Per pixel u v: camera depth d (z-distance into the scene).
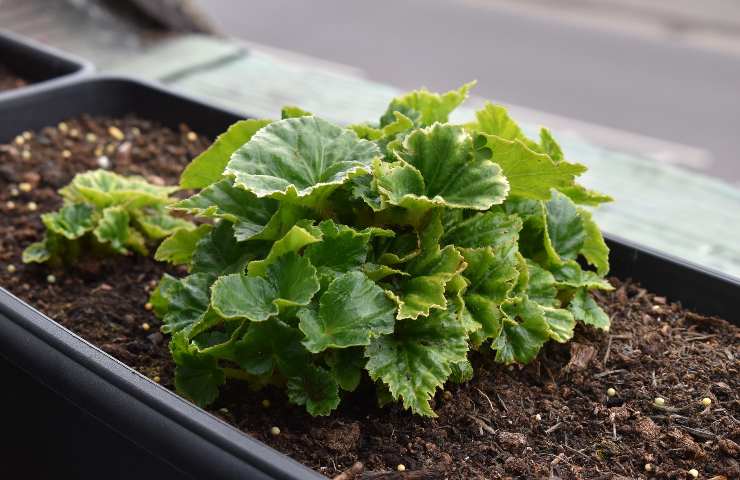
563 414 0.70
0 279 0.82
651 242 0.94
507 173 0.71
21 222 0.88
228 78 1.22
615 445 0.68
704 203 1.00
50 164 0.94
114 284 0.82
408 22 2.62
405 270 0.69
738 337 0.76
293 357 0.66
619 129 1.99
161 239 0.86
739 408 0.70
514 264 0.69
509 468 0.66
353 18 2.63
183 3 1.36
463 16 2.69
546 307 0.72
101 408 0.63
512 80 2.23
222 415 0.68
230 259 0.71
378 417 0.69
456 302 0.68
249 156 0.66
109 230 0.82
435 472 0.65
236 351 0.66
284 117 0.73
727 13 2.67
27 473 0.72
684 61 2.39
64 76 1.05
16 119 0.97
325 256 0.67
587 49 2.46
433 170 0.69
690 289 0.78
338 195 0.69
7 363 0.68
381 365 0.66
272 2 2.72
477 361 0.73
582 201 0.77
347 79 1.24
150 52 1.29
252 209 0.70
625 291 0.80
